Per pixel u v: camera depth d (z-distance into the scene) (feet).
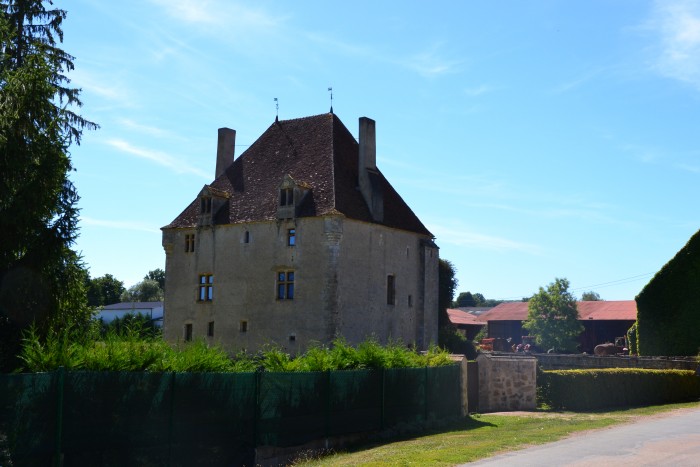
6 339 75.36
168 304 159.02
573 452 58.39
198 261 156.35
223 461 59.93
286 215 144.77
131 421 53.21
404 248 161.79
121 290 400.26
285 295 144.25
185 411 57.26
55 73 103.55
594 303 305.53
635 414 93.71
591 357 148.97
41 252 78.23
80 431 49.93
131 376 53.52
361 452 66.44
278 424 65.36
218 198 157.17
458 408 93.25
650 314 187.62
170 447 55.88
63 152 83.66
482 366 102.47
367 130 157.17
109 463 51.57
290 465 63.00
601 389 106.42
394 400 80.23
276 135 167.02
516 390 103.09
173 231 160.56
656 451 58.34
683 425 78.13
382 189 161.48
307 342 139.33
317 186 148.05
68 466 49.06
